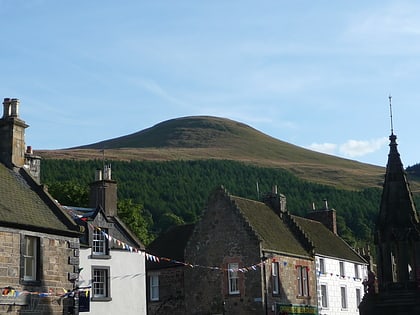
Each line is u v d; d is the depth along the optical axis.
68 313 35.06
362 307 43.47
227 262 59.44
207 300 60.03
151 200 146.38
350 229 142.62
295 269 62.62
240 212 59.78
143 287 52.72
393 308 41.91
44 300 33.59
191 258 61.69
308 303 63.41
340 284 70.50
